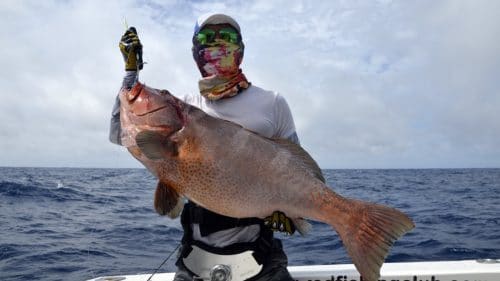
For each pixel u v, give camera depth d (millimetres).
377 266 2227
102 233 9953
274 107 2795
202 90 2717
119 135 2729
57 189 23906
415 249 8180
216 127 2416
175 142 2391
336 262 6992
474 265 3668
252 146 2408
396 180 48281
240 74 2762
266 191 2383
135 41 2551
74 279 6477
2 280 6457
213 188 2383
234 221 2639
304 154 2463
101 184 32250
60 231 10445
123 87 2564
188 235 2781
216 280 2629
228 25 2705
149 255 7816
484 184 39625
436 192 27422
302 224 2445
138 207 15570
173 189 2430
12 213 14117
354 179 50344
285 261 2793
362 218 2309
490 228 10945
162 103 2438
